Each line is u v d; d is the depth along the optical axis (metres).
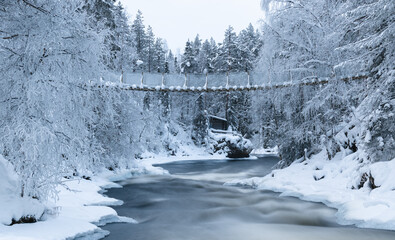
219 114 56.84
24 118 6.02
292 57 16.73
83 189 12.02
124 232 7.49
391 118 10.35
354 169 11.69
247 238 7.20
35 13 6.51
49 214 6.95
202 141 48.03
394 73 10.52
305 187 12.45
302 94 17.08
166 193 14.15
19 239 5.00
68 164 6.81
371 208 8.19
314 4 16.89
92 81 7.70
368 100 11.44
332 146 15.38
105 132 17.64
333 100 15.54
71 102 6.91
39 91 6.07
